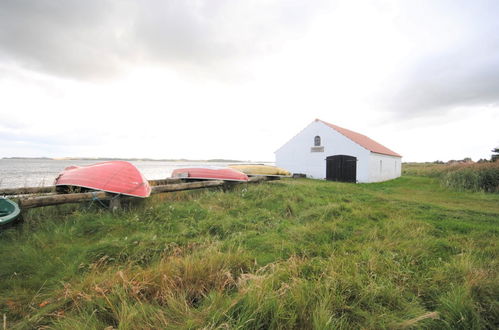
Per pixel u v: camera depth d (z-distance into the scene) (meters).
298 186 10.32
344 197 8.26
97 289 2.19
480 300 2.29
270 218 5.29
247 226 4.75
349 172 16.98
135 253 3.28
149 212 5.18
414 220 5.31
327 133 18.08
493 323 2.09
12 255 3.13
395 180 18.81
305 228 4.48
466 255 3.28
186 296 2.29
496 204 8.23
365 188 12.73
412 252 3.43
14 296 2.37
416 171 27.78
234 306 1.98
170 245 3.54
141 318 1.90
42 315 2.07
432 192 11.48
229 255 3.05
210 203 6.46
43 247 3.47
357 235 4.36
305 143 19.27
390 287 2.42
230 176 9.24
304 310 1.95
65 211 5.19
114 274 2.59
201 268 2.66
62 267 2.93
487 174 11.88
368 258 3.14
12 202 4.30
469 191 11.27
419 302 2.29
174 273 2.56
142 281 2.41
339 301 2.15
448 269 2.86
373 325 1.91
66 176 6.17
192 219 4.88
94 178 5.81
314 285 2.37
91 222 4.45
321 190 10.07
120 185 5.69
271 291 2.12
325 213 5.64
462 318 1.95
